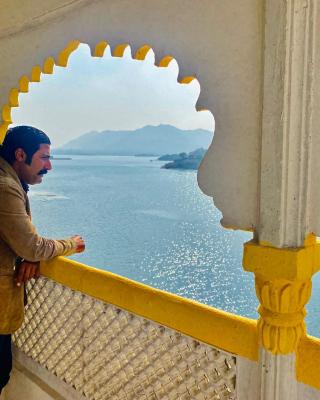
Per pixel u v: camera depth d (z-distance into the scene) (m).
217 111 1.72
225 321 1.89
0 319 2.81
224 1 1.66
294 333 1.66
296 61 1.51
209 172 1.76
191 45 1.76
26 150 2.79
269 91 1.55
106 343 2.54
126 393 2.46
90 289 2.55
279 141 1.55
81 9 2.17
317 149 1.55
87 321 2.65
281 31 1.50
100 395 2.63
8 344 3.09
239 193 1.70
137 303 2.27
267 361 1.69
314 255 1.66
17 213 2.56
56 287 2.86
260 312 1.71
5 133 2.88
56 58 2.36
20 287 2.92
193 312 2.01
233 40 1.66
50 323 2.95
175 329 2.11
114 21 2.02
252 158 1.66
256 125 1.64
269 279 1.63
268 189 1.59
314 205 1.58
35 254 2.62
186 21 1.77
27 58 2.52
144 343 2.31
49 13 2.33
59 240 2.81
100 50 2.15
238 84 1.66
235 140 1.69
